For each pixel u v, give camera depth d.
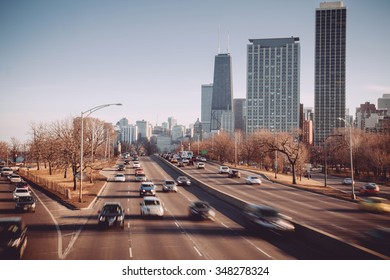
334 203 48.25
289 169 135.12
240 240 25.98
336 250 22.17
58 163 72.19
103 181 75.62
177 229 29.98
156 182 75.38
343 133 130.62
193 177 77.75
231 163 143.12
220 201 49.66
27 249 22.86
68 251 22.41
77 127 78.88
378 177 107.50
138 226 31.16
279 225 27.02
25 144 131.88
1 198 52.12
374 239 24.33
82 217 36.06
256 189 63.91
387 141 102.50
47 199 51.25
